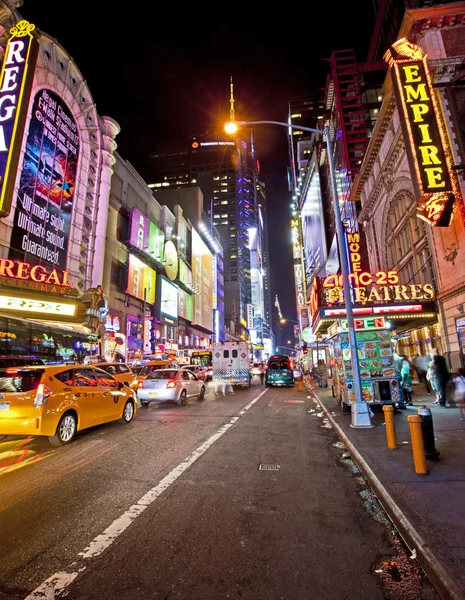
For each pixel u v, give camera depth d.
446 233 18.44
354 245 31.59
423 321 21.55
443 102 17.59
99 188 41.19
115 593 2.96
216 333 97.62
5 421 7.50
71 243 36.12
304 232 92.69
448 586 2.80
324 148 72.50
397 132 23.34
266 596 2.92
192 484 5.61
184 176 166.25
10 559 3.47
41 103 33.31
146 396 14.98
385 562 3.43
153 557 3.50
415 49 17.78
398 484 5.15
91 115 40.72
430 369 14.05
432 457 6.36
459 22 19.58
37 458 7.14
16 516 4.46
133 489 5.39
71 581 3.12
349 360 12.47
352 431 9.05
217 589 3.01
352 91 61.12
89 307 27.58
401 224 25.00
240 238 165.12
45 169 33.22
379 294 20.58
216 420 11.54
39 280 25.52
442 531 3.70
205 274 88.19
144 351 49.06
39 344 20.81
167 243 59.41
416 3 56.16
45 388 7.78
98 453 7.49
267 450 7.75
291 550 3.65
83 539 3.86
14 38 23.69
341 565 3.38
